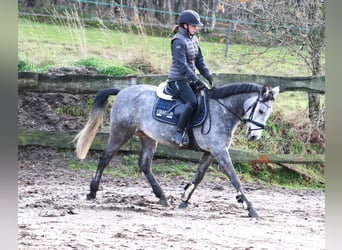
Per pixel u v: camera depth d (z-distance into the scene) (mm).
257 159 13891
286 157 13906
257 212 10039
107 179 13055
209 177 13602
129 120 10797
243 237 8539
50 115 14352
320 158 14031
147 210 10141
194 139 10336
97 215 9602
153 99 10680
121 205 10469
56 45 16703
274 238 8547
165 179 13344
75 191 11766
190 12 10219
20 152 13625
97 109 11125
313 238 8633
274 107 15055
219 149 10141
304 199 12250
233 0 16594
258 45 16031
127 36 18078
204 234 8609
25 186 11930
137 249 7586
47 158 13617
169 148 13922
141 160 10906
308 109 14875
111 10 18203
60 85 13984
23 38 16766
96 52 16531
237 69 16844
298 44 16141
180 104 10414
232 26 18781
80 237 8102
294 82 13844
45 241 7789
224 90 10227
